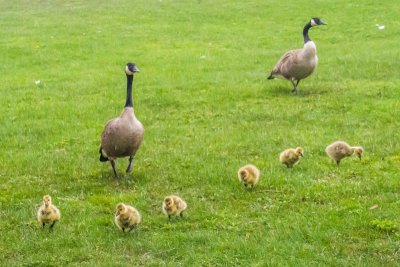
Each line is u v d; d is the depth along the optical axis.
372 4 36.62
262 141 14.45
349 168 12.43
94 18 36.50
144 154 13.95
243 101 18.56
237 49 27.86
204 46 28.55
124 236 9.70
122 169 13.08
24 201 11.38
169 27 33.19
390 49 25.69
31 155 14.04
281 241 9.24
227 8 38.28
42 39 30.23
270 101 18.36
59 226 10.13
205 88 20.58
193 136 15.25
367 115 16.31
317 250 8.95
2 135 15.88
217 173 12.34
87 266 8.72
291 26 32.69
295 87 19.14
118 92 20.38
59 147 14.84
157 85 21.23
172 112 17.81
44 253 9.19
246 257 8.84
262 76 22.11
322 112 16.91
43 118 17.48
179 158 13.52
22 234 9.88
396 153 13.28
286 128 15.52
